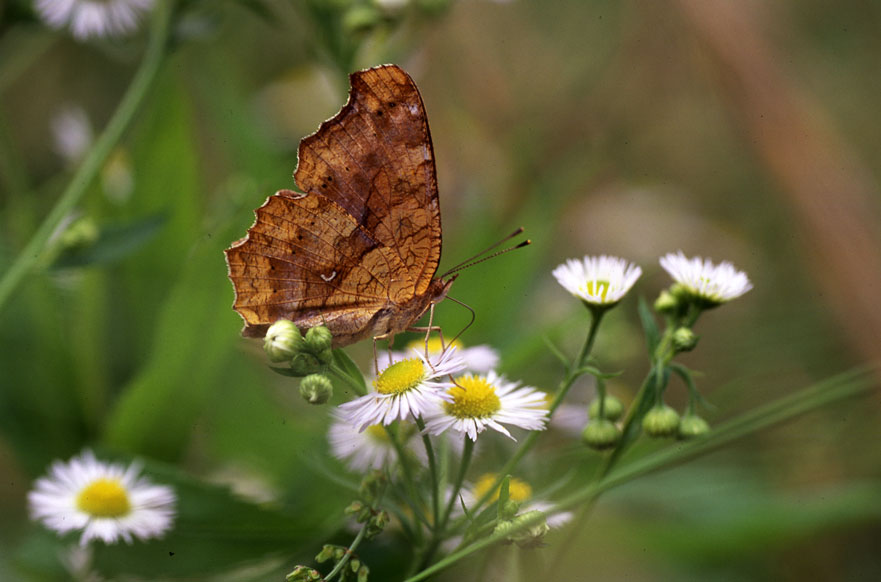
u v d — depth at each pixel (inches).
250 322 14.3
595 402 14.2
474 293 15.8
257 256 14.2
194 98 16.8
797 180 16.2
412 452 14.4
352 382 14.0
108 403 15.6
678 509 15.0
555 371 15.9
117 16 16.0
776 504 15.0
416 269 14.4
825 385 14.0
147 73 15.3
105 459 14.7
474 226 16.3
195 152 15.9
